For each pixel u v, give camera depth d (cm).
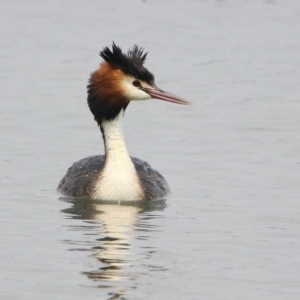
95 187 1602
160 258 1288
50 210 1534
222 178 1753
